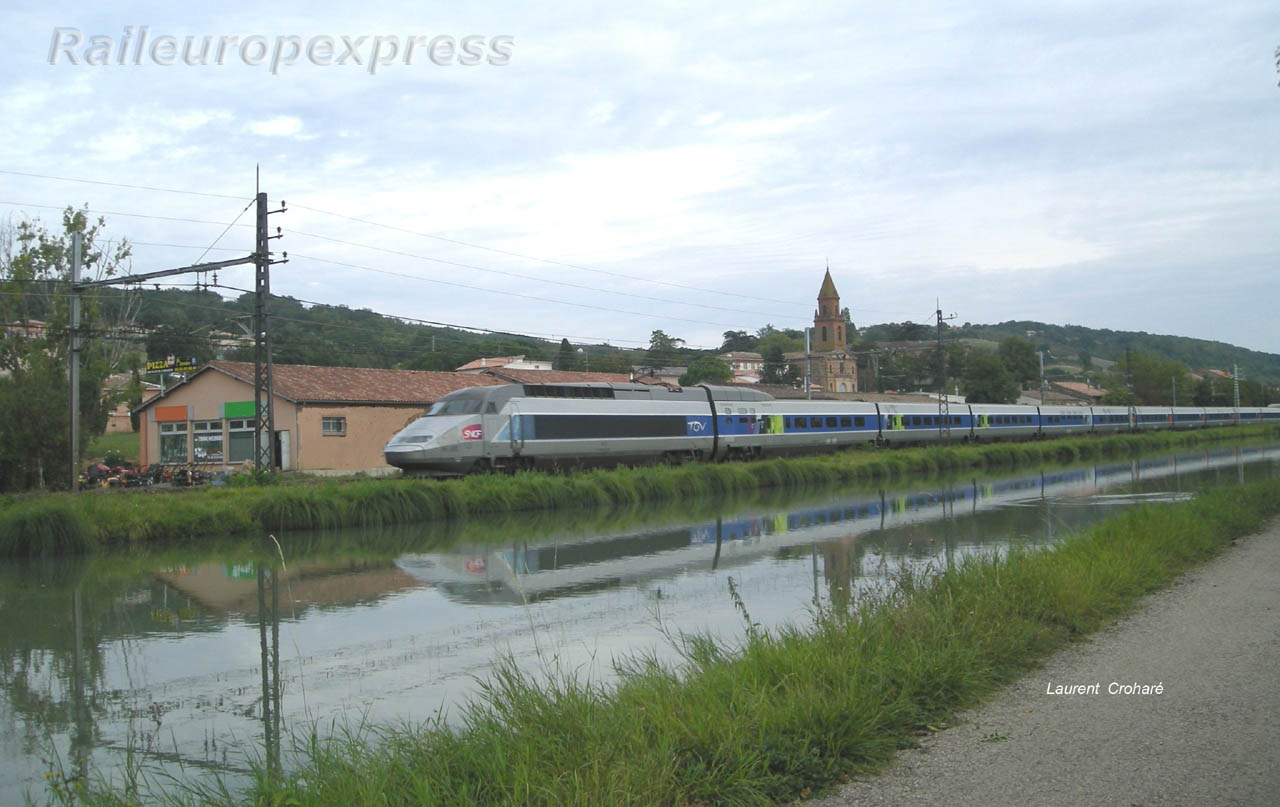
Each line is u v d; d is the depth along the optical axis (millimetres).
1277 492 21094
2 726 7926
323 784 5469
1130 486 31641
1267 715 6250
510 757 5539
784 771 5609
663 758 5457
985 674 7512
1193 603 10367
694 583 14258
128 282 29688
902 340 146250
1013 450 52156
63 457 32469
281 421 40750
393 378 46250
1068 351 191625
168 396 45844
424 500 24719
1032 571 10352
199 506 21938
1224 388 125250
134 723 7957
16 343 36219
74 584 15516
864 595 9758
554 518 25562
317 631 11461
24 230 37188
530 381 51750
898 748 6090
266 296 29688
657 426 39125
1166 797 4973
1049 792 5137
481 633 11039
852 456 45219
